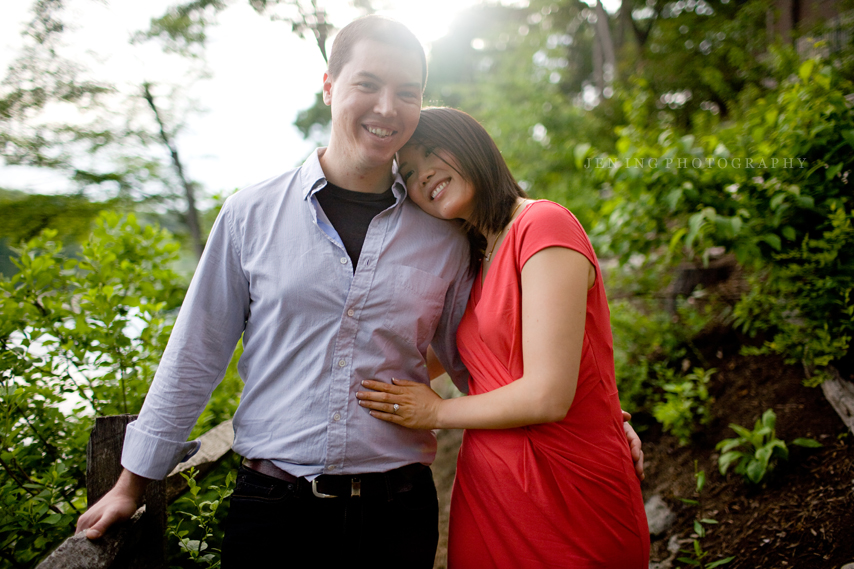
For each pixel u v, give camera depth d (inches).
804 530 76.0
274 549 50.6
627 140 124.6
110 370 83.0
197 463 66.6
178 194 412.5
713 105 270.8
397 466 53.8
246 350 56.4
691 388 109.0
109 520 47.4
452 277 60.0
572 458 53.2
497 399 52.2
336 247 53.8
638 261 169.5
